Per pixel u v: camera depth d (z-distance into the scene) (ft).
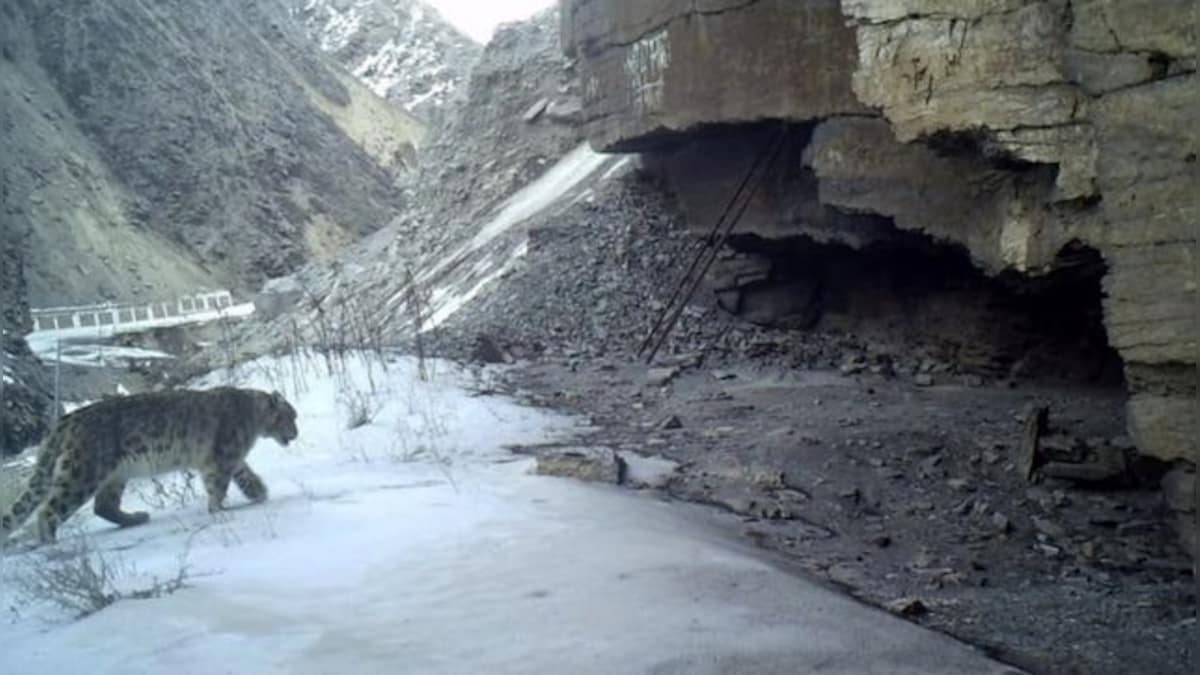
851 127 46.88
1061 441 36.70
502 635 17.80
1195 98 23.67
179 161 241.96
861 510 32.17
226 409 27.58
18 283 80.84
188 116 250.57
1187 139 23.90
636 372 56.75
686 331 64.08
